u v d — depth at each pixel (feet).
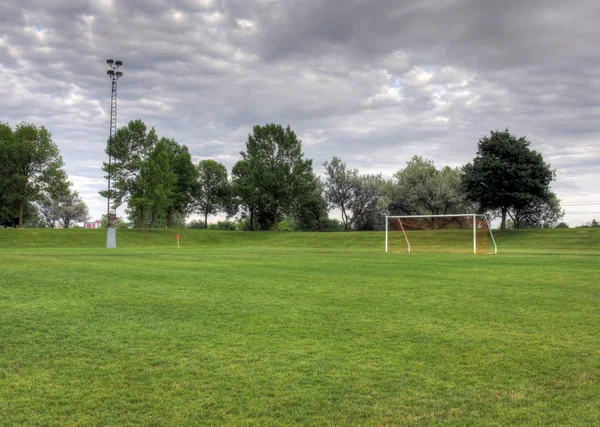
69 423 17.30
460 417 17.81
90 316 34.55
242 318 34.24
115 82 175.01
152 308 37.65
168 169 234.79
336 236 227.40
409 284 52.70
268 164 269.85
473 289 48.88
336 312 36.52
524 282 54.65
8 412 18.15
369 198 294.05
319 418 17.72
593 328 31.42
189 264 75.46
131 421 17.48
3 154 215.72
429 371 22.79
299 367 23.29
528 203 189.06
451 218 185.57
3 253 97.40
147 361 24.22
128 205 222.89
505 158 190.49
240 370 22.82
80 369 22.97
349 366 23.45
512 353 25.70
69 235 208.74
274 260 86.53
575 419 17.58
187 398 19.51
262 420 17.56
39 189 226.99
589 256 105.09
